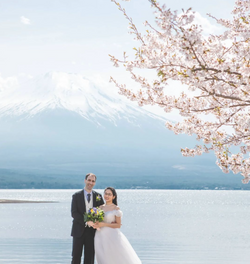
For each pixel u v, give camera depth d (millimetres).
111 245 9469
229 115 8648
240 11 7746
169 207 67000
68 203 77625
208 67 7250
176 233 25891
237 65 7223
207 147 8742
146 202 91438
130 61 7809
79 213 9562
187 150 8797
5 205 67625
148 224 33094
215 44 7410
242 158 8508
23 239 21750
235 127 8453
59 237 22812
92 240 9625
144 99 8797
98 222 9430
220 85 7621
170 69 7586
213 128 8727
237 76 7320
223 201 99562
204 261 15242
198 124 8773
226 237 23609
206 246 19547
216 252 17562
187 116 8727
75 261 9461
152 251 17766
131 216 43969
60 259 15203
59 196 142500
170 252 17469
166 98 8695
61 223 33125
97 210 9398
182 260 15406
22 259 15125
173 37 6902
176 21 6656
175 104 8680
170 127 8914
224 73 7387
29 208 58250
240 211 55125
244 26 7418
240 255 16750
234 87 7785
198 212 52312
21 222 33844
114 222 9703
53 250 17578
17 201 80375
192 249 18453
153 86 8016
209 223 34406
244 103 8031
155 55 7547
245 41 7336
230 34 7555
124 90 8789
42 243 20094
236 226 31438
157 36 7629
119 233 9664
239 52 7230
